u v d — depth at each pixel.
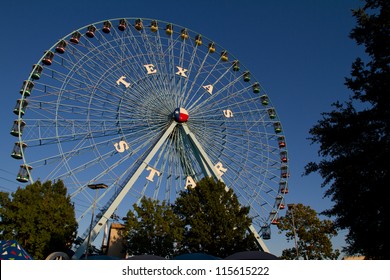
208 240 44.59
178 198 50.25
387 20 22.27
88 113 50.28
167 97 58.09
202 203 48.88
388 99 20.81
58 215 45.44
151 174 51.88
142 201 49.66
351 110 22.88
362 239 20.34
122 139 51.69
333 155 22.86
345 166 21.05
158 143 53.47
